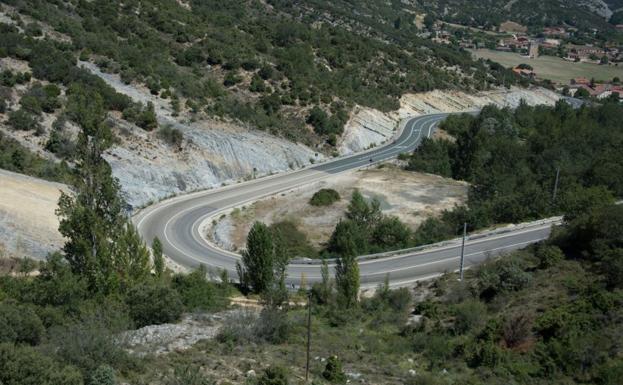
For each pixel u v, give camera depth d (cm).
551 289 3634
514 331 3117
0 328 2548
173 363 2594
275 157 8031
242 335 3125
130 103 7150
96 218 3384
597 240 4003
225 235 5888
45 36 7794
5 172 5062
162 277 4034
